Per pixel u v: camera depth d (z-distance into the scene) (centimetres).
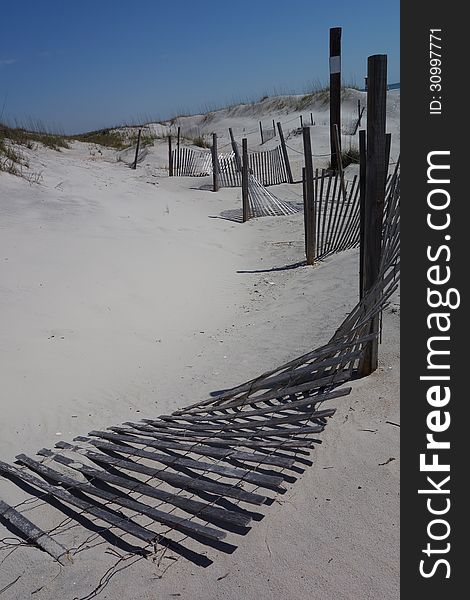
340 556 292
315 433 405
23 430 469
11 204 1039
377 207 437
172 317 729
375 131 420
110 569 303
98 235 962
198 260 962
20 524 343
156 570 299
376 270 450
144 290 783
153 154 2288
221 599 275
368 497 332
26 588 296
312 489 346
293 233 1174
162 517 334
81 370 575
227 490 348
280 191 1603
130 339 654
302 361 469
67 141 2508
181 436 436
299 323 654
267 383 476
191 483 362
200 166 1983
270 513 331
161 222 1175
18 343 591
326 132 2536
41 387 534
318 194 1450
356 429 399
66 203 1119
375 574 279
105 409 510
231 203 1500
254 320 705
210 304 783
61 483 386
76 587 292
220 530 314
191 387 542
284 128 3044
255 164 1786
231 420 450
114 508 356
